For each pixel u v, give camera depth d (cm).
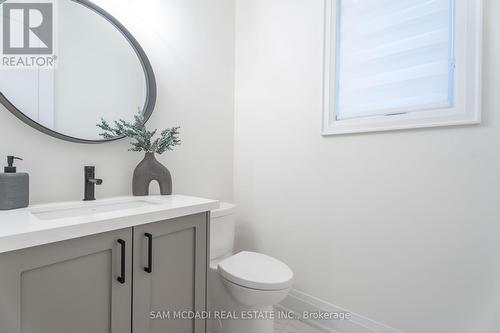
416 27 127
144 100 139
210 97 181
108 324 78
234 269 126
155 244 91
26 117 98
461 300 113
